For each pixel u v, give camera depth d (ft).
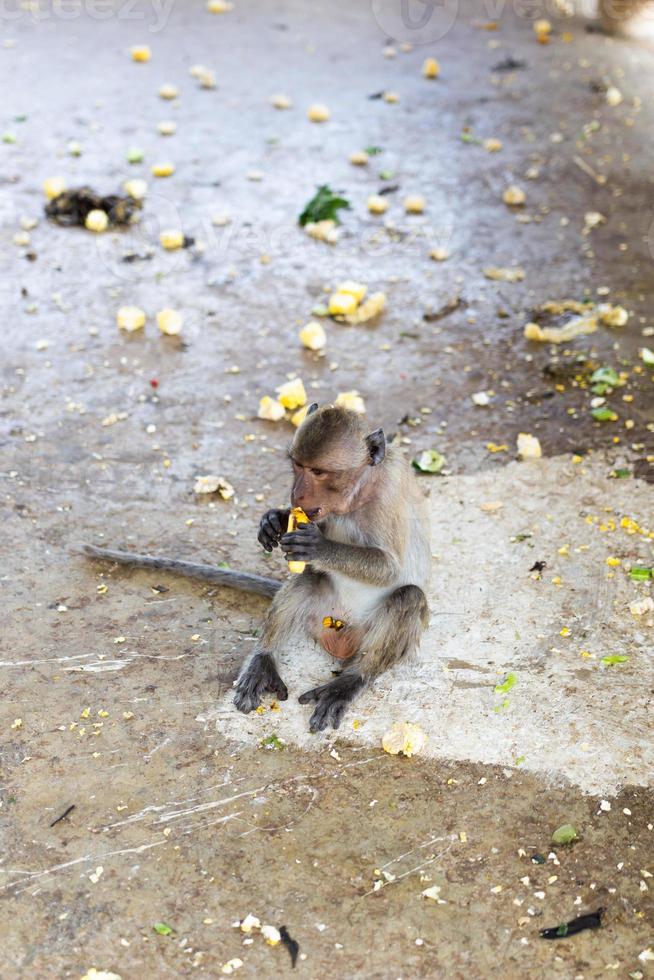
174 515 28.35
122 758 21.27
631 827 20.17
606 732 22.03
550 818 20.30
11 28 64.54
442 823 20.16
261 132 52.60
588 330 37.35
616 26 68.23
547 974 17.63
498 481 29.89
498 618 25.07
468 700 22.81
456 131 53.78
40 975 17.31
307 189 47.29
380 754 21.62
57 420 31.94
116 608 25.14
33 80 56.95
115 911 18.37
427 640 24.41
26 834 19.63
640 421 32.65
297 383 32.55
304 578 23.40
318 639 23.79
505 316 38.50
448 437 31.89
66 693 22.74
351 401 31.35
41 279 39.60
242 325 37.45
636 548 27.30
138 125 52.47
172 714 22.35
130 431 31.63
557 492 29.45
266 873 19.12
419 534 23.32
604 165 50.34
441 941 18.07
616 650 24.18
